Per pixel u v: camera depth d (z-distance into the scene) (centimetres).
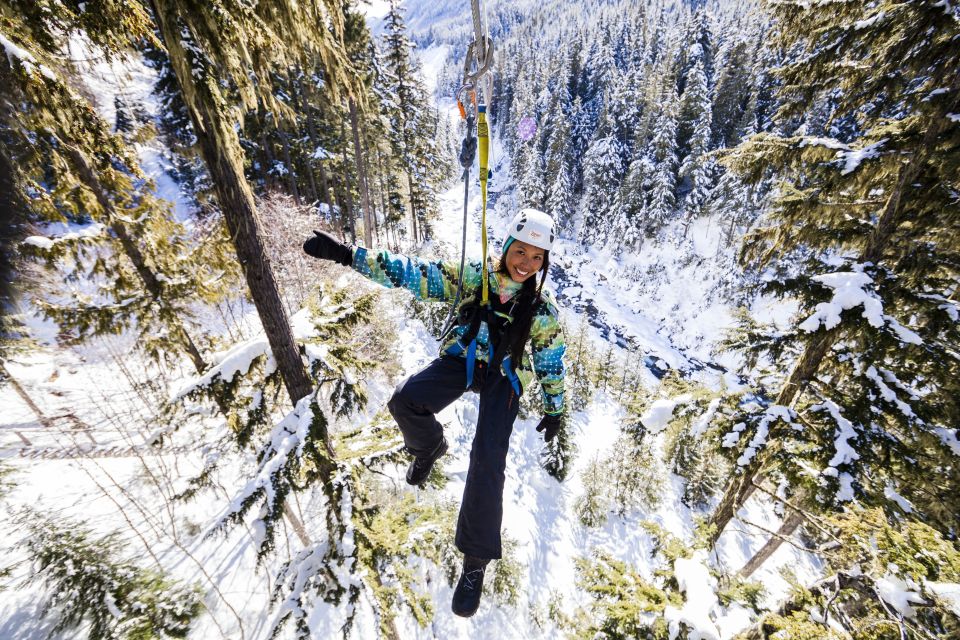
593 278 4588
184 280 880
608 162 5091
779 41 685
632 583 640
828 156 633
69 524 777
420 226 3894
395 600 492
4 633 637
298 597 491
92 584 676
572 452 1909
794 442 688
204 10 280
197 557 860
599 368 2991
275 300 386
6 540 760
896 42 555
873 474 639
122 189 788
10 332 259
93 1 278
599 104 6700
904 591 426
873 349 591
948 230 598
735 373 805
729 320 3850
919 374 657
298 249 1548
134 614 672
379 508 582
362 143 2672
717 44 5869
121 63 326
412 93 3083
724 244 4353
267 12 332
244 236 354
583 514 1750
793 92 679
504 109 9612
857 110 679
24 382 1155
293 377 420
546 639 1235
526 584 1381
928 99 541
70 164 668
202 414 437
